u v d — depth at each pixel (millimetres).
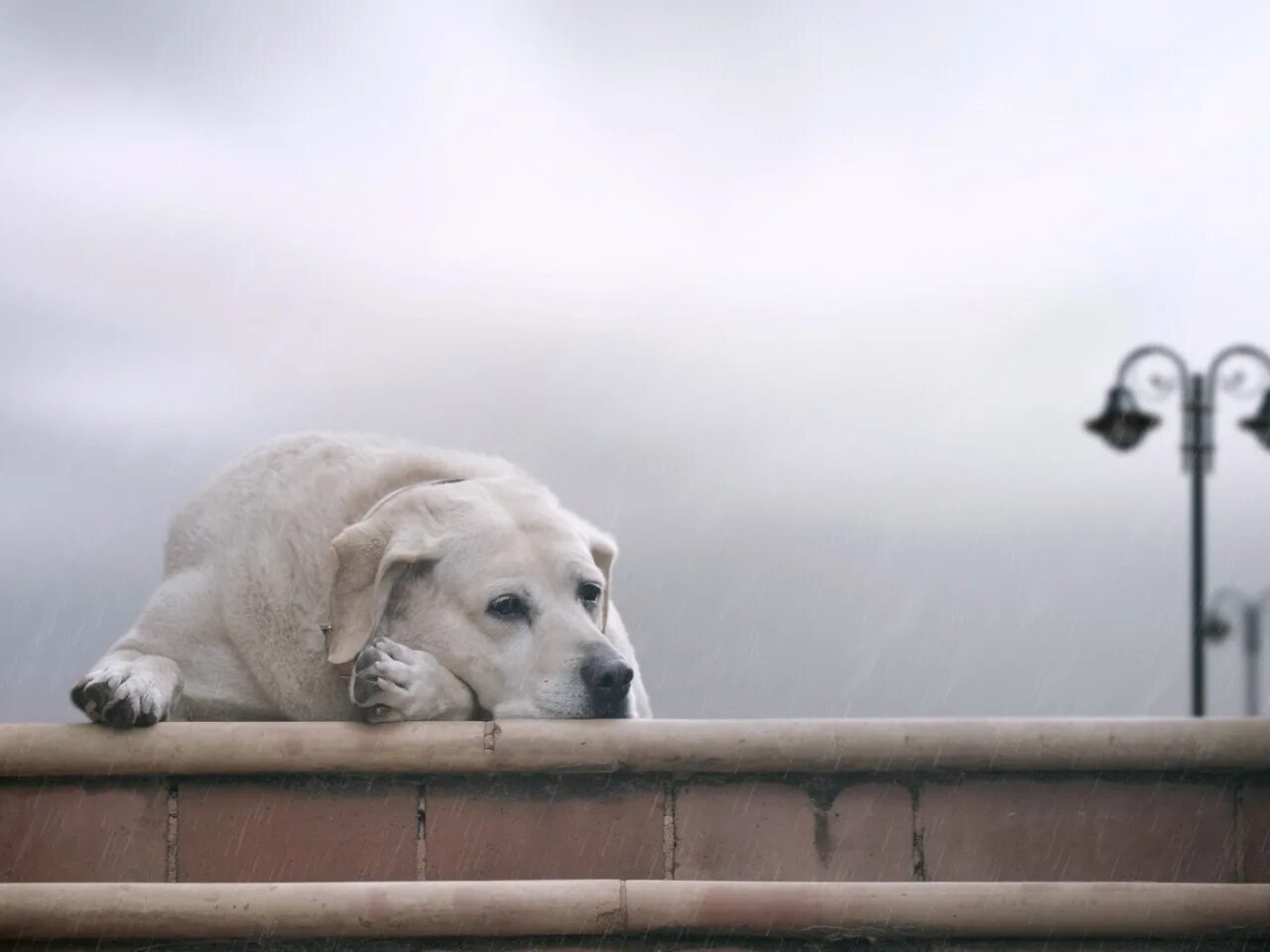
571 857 4910
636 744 4871
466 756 4875
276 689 5969
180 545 6488
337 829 4910
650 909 4691
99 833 4902
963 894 4711
